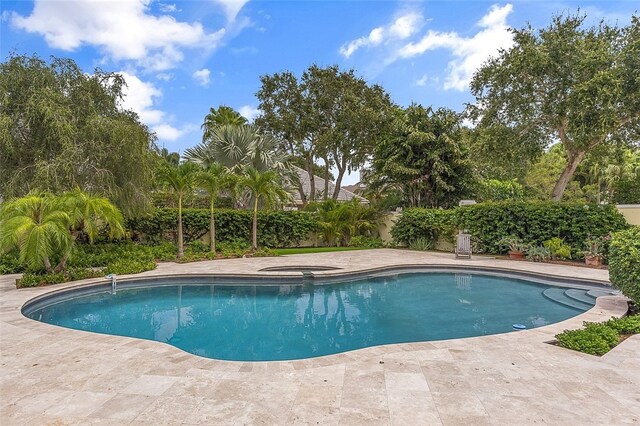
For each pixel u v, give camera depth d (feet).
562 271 32.78
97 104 36.09
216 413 9.56
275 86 73.15
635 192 89.76
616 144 49.19
